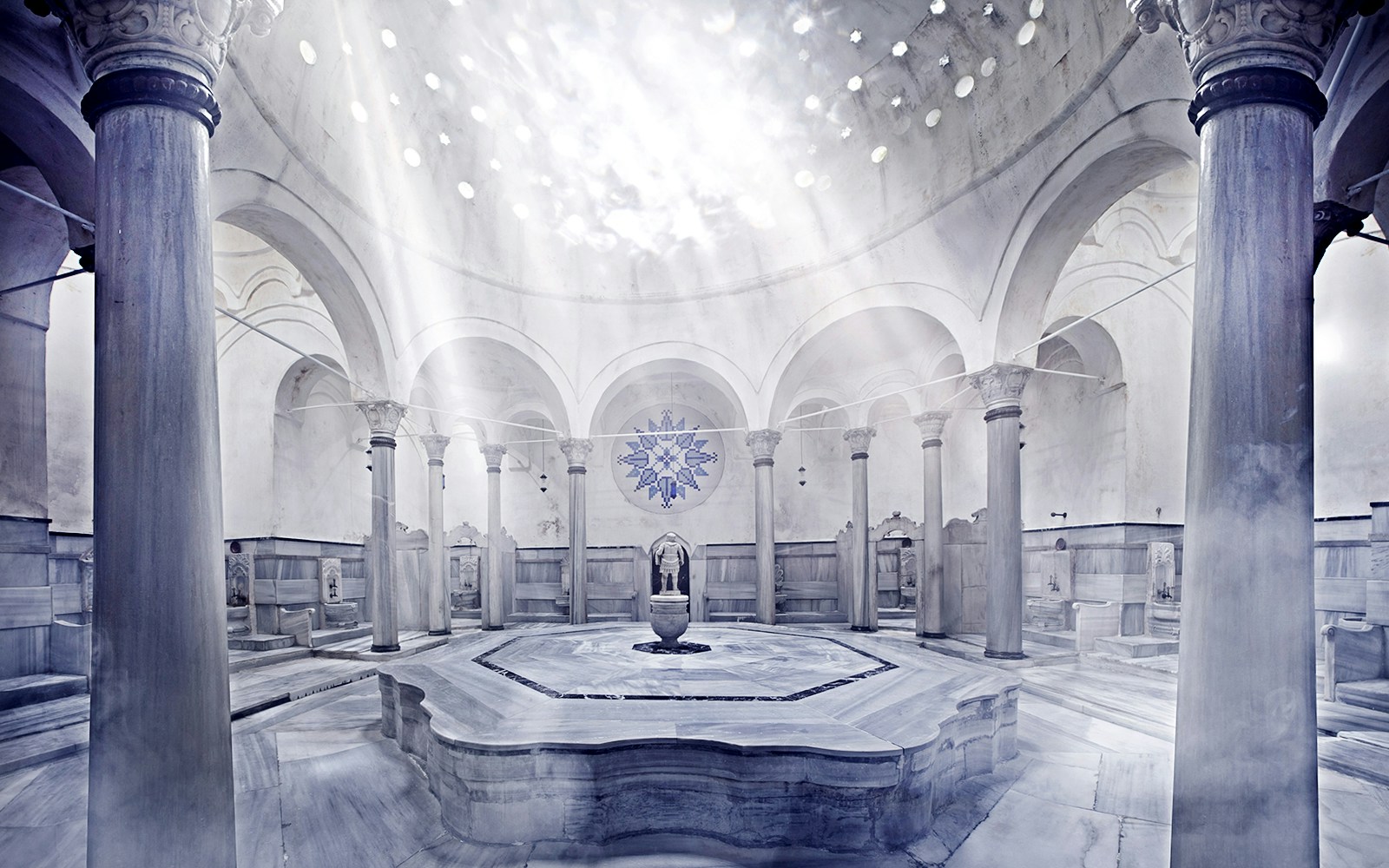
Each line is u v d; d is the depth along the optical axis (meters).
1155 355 12.90
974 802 5.61
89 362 10.85
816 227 13.73
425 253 12.80
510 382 16.67
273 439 14.05
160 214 3.61
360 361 11.84
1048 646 11.77
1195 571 3.58
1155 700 8.23
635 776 5.09
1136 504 12.54
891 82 11.65
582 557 15.17
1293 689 3.36
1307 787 3.35
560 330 15.10
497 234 14.21
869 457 18.38
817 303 13.86
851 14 11.26
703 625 12.97
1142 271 12.96
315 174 9.91
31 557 8.15
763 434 14.71
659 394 19.27
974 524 13.02
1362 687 7.41
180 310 3.61
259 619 12.58
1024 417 15.78
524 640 10.12
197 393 3.64
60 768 6.26
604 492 19.17
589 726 5.38
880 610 17.14
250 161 8.52
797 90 12.72
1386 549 7.84
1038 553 14.59
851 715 5.61
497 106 12.98
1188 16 3.76
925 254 11.88
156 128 3.65
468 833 5.00
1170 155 8.05
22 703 7.55
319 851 4.81
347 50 10.28
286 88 9.12
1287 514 3.41
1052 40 8.98
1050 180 9.27
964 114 10.84
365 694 9.41
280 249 10.29
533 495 19.16
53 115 5.48
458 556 18.02
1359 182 5.19
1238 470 3.47
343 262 10.70
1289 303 3.50
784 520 18.48
